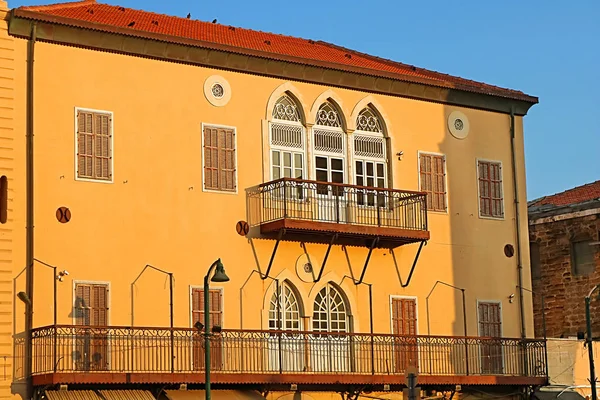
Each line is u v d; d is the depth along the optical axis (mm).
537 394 43906
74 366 35219
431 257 43219
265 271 39469
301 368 39656
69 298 35844
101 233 36688
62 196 36188
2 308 34781
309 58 40812
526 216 45844
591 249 51219
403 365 41281
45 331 34656
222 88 39500
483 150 45219
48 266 35656
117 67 37656
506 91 45656
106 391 35344
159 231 37688
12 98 35750
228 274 38688
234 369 37938
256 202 39594
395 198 42094
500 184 45469
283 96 40938
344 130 41938
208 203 38688
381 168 42656
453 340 42562
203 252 38375
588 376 45406
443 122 44344
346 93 42156
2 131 35375
